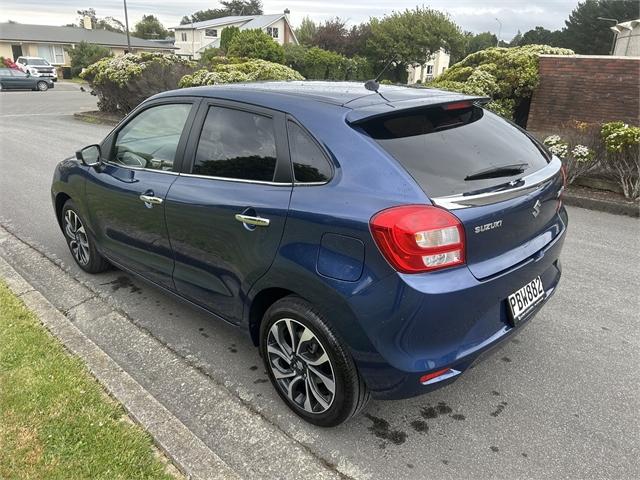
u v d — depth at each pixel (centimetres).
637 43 2464
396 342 234
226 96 316
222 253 302
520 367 337
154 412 278
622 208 691
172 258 346
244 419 291
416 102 275
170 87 1712
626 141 699
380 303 231
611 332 379
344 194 244
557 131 912
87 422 268
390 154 245
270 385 322
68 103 2456
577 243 570
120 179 380
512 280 259
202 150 322
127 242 390
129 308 416
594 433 278
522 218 262
